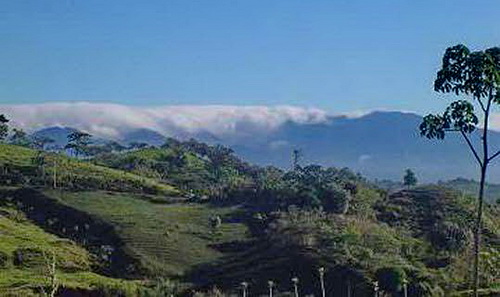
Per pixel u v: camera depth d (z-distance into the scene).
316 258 166.12
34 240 189.62
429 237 190.88
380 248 175.12
